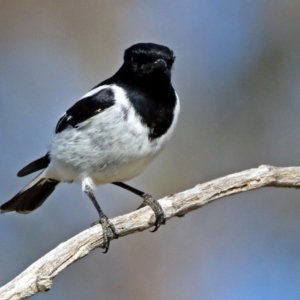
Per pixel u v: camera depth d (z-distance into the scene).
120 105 10.20
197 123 14.51
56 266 8.73
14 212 12.10
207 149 14.38
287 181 9.52
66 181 11.32
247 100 14.48
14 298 8.40
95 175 10.59
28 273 8.57
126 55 10.64
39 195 11.88
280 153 14.13
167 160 14.34
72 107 10.66
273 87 14.47
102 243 9.33
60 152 10.64
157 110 10.25
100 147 10.32
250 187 9.49
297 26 14.62
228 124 14.45
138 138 10.25
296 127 14.18
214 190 9.53
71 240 9.08
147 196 10.99
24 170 11.49
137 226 9.52
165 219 9.59
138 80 10.29
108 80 10.80
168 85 10.42
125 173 10.63
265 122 14.32
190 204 9.55
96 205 10.39
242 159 14.22
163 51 10.48
